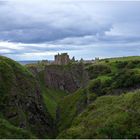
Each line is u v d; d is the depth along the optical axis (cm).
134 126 13775
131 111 14862
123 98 17100
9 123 16850
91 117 16350
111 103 17238
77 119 17800
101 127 14250
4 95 19200
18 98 19862
